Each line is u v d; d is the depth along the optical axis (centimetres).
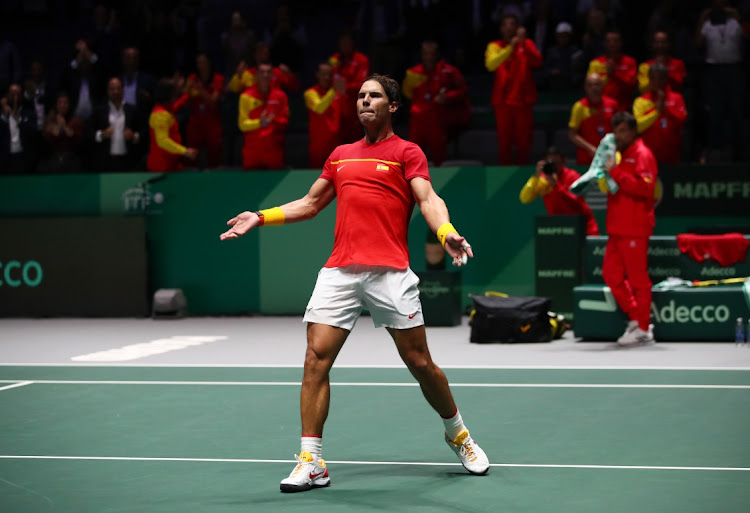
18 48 3059
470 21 2653
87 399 1259
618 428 1059
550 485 837
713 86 2245
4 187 2330
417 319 841
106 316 2266
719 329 1725
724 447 968
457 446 880
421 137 2255
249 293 2248
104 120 2361
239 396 1273
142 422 1116
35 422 1120
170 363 1573
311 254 2220
